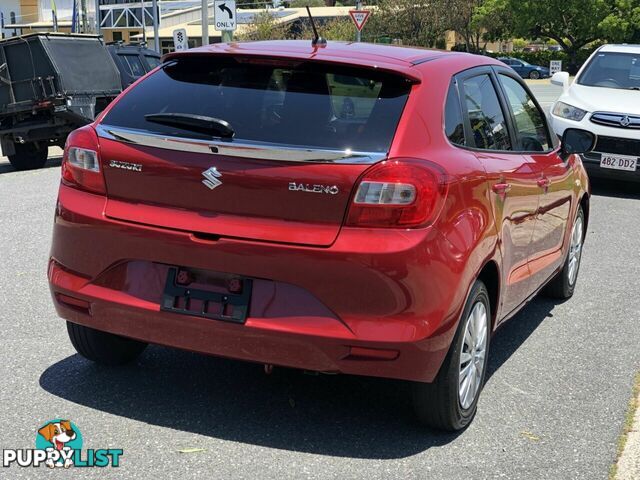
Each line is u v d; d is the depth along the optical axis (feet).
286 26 149.07
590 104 38.40
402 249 11.73
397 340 11.79
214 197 12.37
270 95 12.98
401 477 11.95
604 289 23.30
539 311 21.07
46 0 219.00
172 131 12.82
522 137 17.15
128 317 13.03
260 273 12.12
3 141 48.73
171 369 15.80
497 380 16.11
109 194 13.19
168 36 175.94
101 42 51.72
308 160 11.96
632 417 14.33
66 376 15.25
